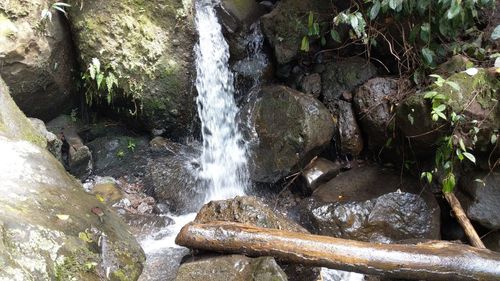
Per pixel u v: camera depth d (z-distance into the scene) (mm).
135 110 4938
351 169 5066
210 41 5207
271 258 3283
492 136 3990
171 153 5117
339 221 4312
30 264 2639
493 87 3992
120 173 5039
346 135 4992
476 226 4242
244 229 3514
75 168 4715
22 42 4199
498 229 4109
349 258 3318
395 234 4234
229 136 5281
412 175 4746
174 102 4996
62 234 2990
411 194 4406
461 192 4316
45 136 4383
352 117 5023
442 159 4250
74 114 5047
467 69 4066
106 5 4664
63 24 4648
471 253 3393
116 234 3439
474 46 4473
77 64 4855
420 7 4398
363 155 5141
